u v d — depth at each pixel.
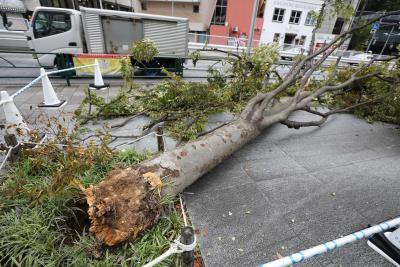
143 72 8.40
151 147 3.17
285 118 3.69
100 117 4.11
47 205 1.85
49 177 2.19
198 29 25.75
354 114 5.21
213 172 2.82
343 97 5.86
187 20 8.24
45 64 7.69
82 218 1.91
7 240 1.58
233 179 2.70
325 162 3.16
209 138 2.67
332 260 1.78
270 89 5.30
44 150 2.40
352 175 2.89
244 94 5.14
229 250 1.82
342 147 3.63
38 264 1.49
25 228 1.65
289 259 1.02
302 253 1.06
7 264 1.52
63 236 1.71
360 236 1.18
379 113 4.88
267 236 1.96
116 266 1.55
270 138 3.82
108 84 6.38
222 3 23.92
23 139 2.66
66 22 7.32
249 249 1.84
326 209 2.30
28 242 1.58
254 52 5.28
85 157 2.33
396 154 3.47
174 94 4.52
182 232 1.12
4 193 1.93
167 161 2.20
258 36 23.84
